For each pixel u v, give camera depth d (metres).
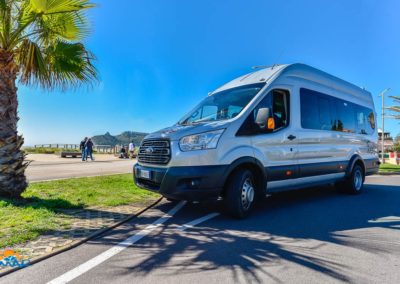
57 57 6.14
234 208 5.15
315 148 6.88
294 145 6.31
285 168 6.04
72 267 3.18
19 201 5.86
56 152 31.72
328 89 7.71
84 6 5.62
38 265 3.21
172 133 5.13
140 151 5.82
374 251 3.80
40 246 3.70
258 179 5.65
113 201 6.30
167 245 3.90
